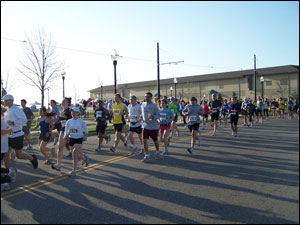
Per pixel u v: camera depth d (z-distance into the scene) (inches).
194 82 2222.0
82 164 286.5
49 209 176.6
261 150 367.2
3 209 177.3
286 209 171.9
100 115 377.1
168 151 370.6
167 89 2369.6
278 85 1792.6
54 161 315.6
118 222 157.2
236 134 507.8
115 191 209.3
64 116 284.7
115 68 617.3
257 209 172.7
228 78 2028.8
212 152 359.6
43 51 737.0
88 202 187.6
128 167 283.1
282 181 229.6
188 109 353.7
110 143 453.1
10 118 233.6
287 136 496.4
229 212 168.7
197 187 216.8
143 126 306.8
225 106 698.8
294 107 1010.1
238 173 256.1
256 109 796.0
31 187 220.2
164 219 160.4
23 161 318.3
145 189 213.3
